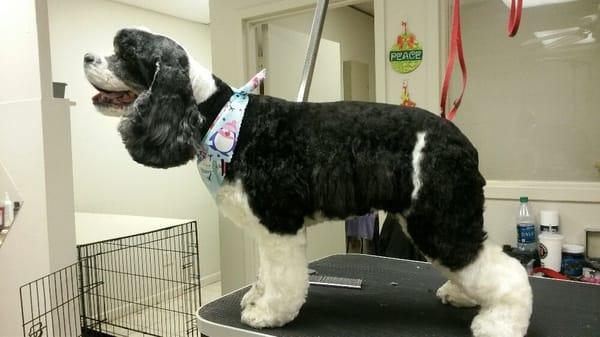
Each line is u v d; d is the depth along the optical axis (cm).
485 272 89
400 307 112
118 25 374
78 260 247
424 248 93
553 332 96
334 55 362
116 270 321
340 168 93
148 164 98
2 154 223
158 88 95
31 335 202
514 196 220
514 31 103
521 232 211
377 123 94
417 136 91
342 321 103
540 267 199
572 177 223
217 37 315
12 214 223
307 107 100
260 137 95
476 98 241
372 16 443
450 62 110
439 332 96
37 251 214
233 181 96
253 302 106
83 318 271
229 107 97
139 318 326
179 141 94
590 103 217
